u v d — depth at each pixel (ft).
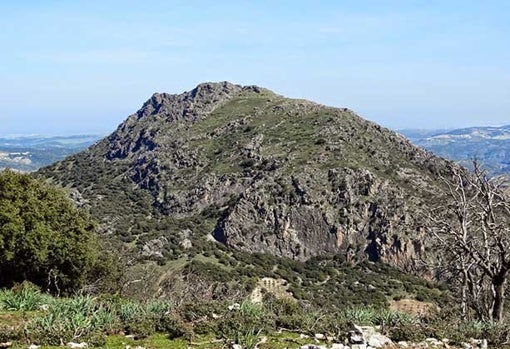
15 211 86.74
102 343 34.22
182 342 35.50
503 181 65.00
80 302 39.78
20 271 87.04
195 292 88.17
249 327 37.60
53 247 88.12
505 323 48.26
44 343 33.50
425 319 47.16
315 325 40.01
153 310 41.22
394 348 36.52
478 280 66.80
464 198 65.87
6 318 40.42
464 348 38.55
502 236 60.34
